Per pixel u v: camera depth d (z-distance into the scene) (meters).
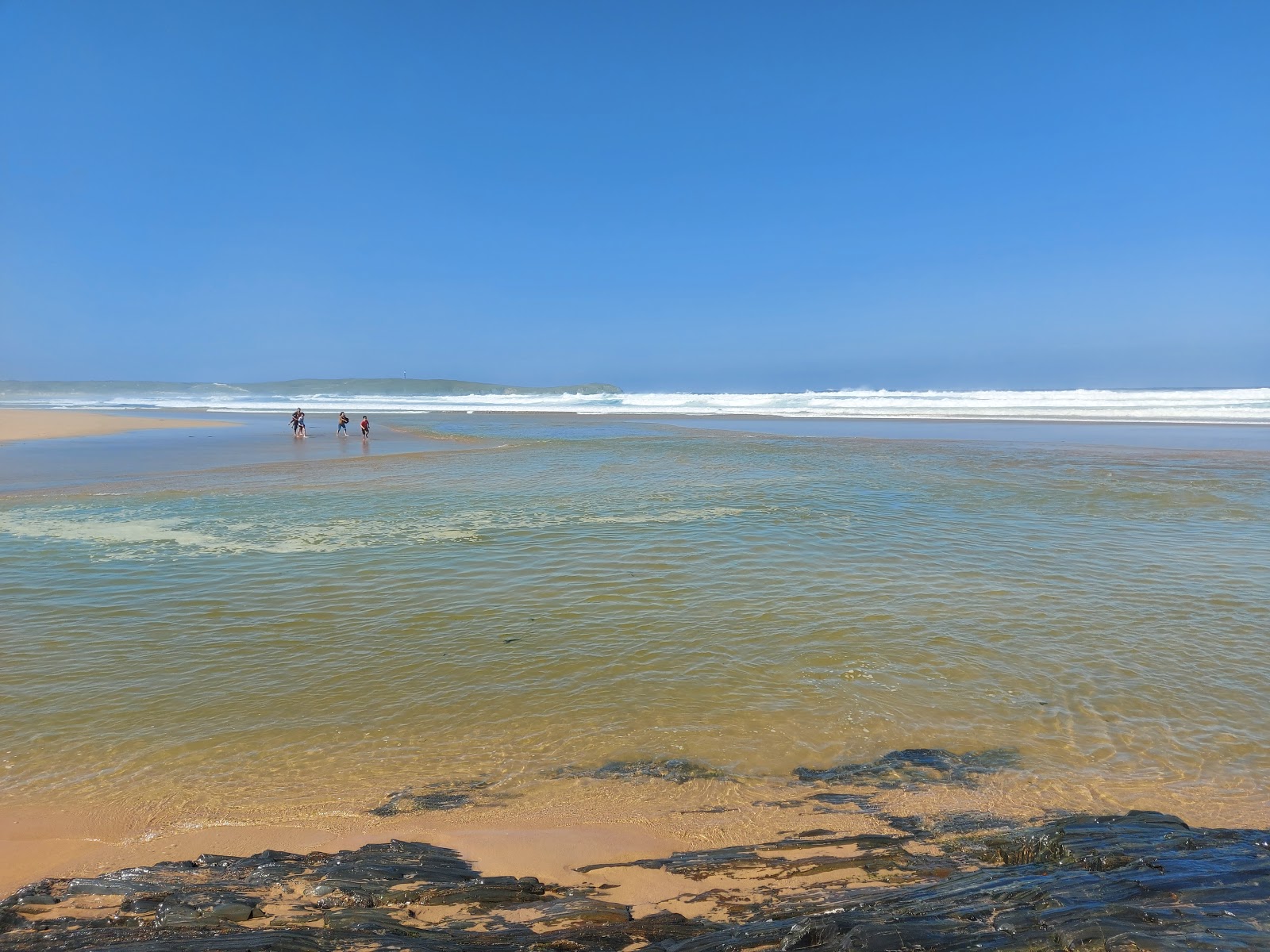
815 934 3.17
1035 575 10.29
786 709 6.39
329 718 6.30
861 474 20.53
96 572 10.81
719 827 4.61
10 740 5.91
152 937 3.31
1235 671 7.07
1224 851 3.92
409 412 71.31
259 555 11.73
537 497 17.08
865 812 4.79
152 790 5.16
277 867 4.08
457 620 8.66
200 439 36.66
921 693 6.68
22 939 3.34
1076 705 6.43
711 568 10.77
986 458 23.98
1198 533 12.77
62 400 130.62
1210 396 47.53
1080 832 4.25
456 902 3.67
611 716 6.30
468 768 5.48
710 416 54.09
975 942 3.06
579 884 3.91
